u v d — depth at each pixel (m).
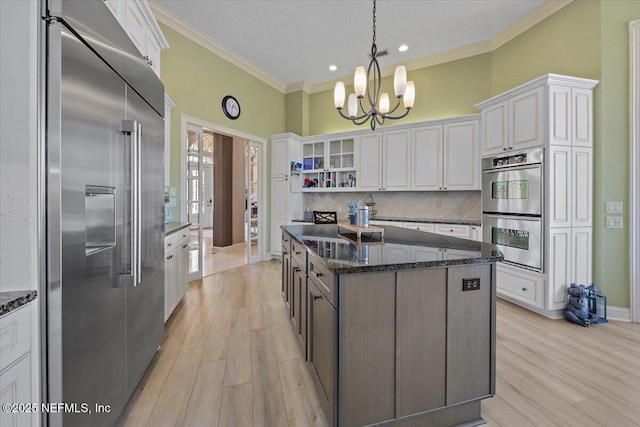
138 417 1.49
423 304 1.40
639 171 2.69
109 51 1.23
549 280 2.75
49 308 0.95
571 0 3.04
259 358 2.06
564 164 2.77
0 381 0.80
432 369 1.41
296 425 1.44
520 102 3.01
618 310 2.75
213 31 3.87
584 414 1.52
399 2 3.26
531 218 2.89
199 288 3.71
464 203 4.43
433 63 4.58
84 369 1.09
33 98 0.93
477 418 1.50
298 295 2.14
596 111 2.84
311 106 5.82
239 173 7.54
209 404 1.59
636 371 1.90
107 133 1.22
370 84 5.16
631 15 2.70
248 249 5.07
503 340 2.32
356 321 1.30
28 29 0.93
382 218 4.73
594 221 2.86
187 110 3.80
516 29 3.68
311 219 5.42
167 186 3.31
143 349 1.67
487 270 1.51
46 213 0.95
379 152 4.80
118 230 1.30
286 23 3.68
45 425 0.95
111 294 1.27
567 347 2.21
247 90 4.88
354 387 1.30
